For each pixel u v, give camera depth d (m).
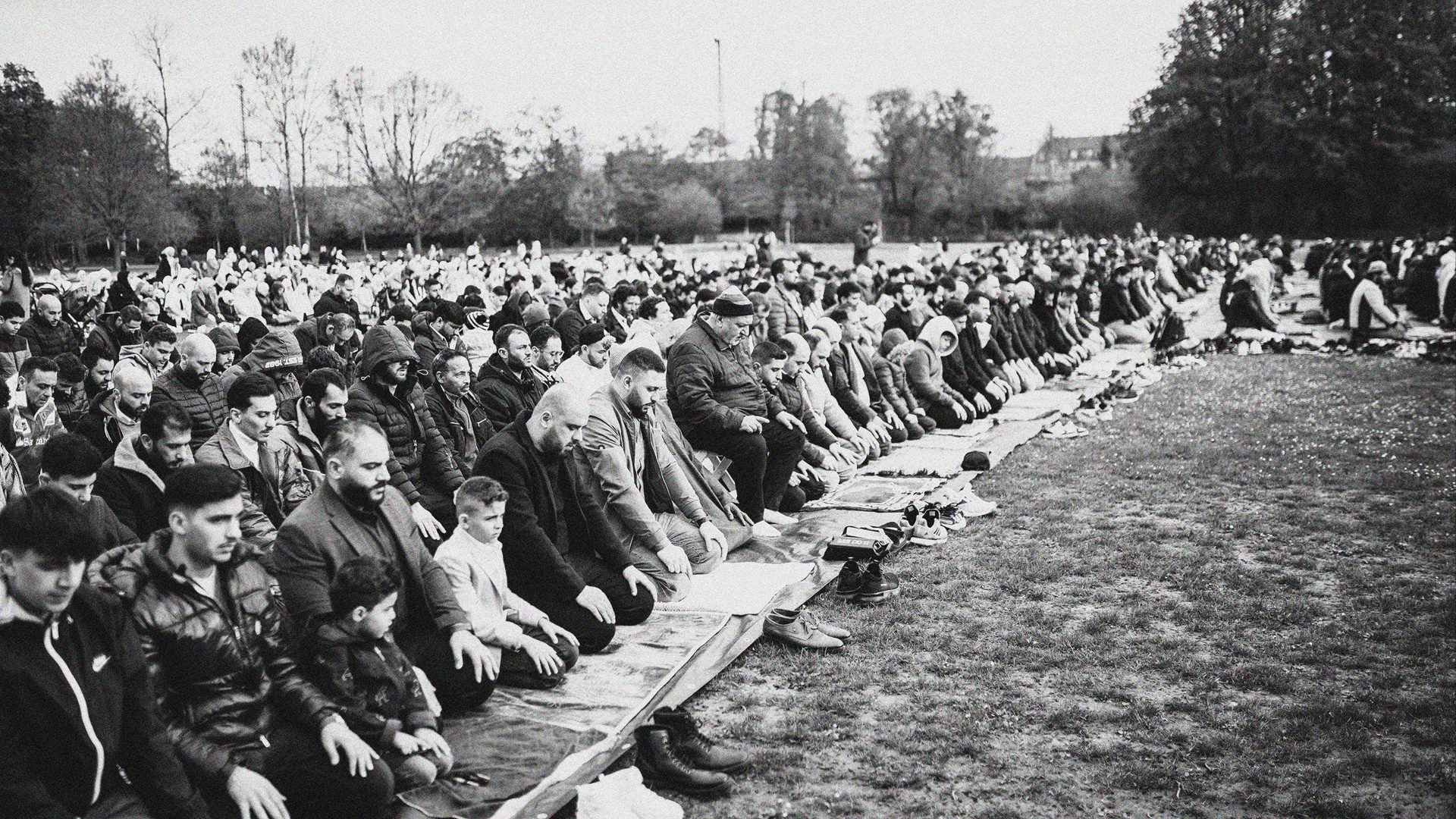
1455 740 5.38
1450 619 7.00
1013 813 4.75
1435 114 67.69
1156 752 5.30
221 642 4.41
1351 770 5.11
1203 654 6.53
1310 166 69.75
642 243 87.88
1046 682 6.16
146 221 53.69
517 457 6.47
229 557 4.45
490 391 8.76
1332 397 15.82
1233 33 73.12
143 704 4.04
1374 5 69.00
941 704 5.85
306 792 4.44
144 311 14.16
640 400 7.59
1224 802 4.86
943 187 91.25
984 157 90.88
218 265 37.91
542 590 6.40
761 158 98.19
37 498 3.69
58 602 3.68
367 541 5.27
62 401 9.02
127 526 5.97
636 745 5.13
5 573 3.64
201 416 7.77
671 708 5.32
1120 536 9.03
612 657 6.24
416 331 11.35
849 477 11.02
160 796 4.04
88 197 51.28
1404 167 68.50
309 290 27.95
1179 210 76.25
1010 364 16.73
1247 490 10.52
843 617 7.19
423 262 36.81
